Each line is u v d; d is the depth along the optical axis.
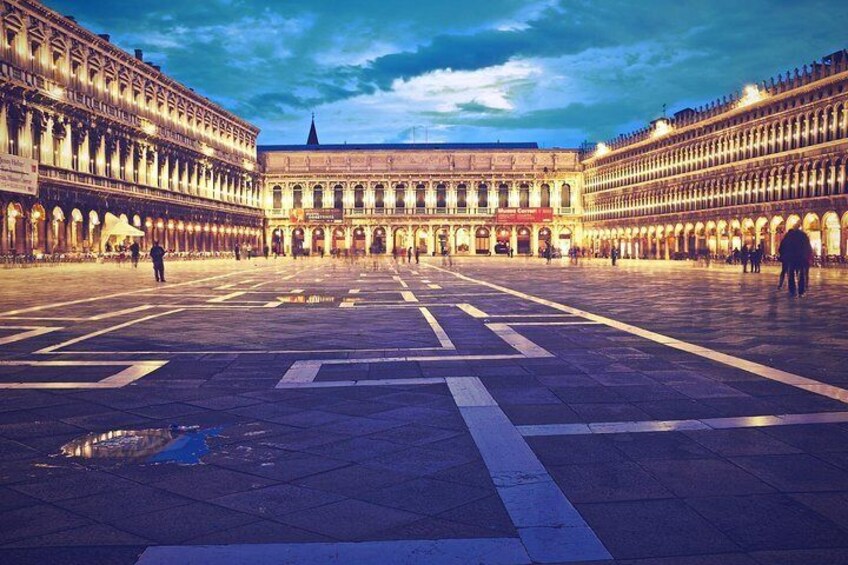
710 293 24.33
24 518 4.43
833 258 53.56
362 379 8.88
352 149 119.19
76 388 8.41
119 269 50.22
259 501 4.71
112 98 64.44
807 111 60.09
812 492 4.80
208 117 88.50
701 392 7.90
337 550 3.96
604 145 105.69
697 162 79.06
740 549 3.95
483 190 115.94
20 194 48.47
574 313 17.20
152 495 4.83
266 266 60.69
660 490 4.85
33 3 51.00
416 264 66.62
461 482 5.04
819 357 10.28
